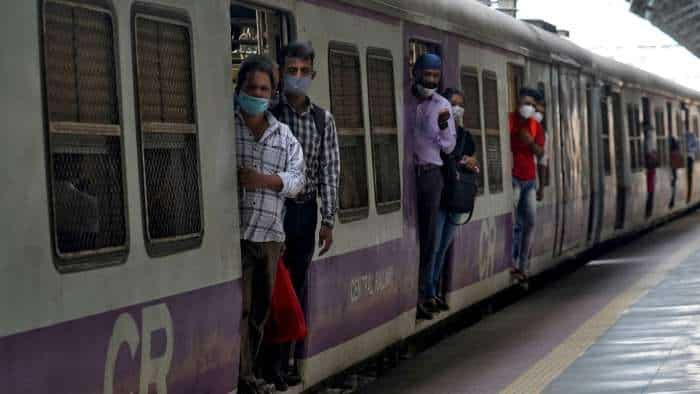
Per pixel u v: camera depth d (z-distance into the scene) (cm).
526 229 1516
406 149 1070
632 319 1212
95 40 573
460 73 1245
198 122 675
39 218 524
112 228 581
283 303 778
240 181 731
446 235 1166
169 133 641
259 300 764
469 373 973
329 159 824
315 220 825
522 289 1622
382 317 1005
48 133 532
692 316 1204
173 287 638
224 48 713
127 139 598
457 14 1234
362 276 950
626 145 2347
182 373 648
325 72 884
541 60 1653
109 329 575
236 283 718
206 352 679
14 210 508
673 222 3016
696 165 3412
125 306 589
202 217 675
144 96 616
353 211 930
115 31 590
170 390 635
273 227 748
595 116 2047
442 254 1168
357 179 942
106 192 577
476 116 1300
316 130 812
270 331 785
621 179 2294
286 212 810
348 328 927
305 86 793
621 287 1536
